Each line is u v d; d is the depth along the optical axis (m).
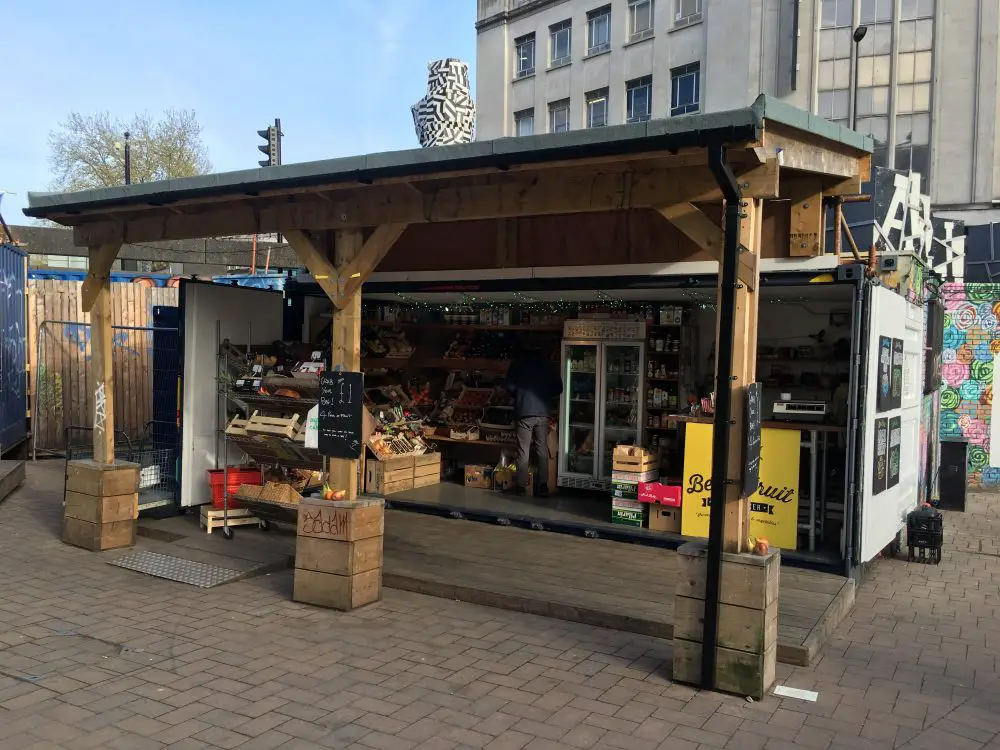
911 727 3.93
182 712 3.98
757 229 4.35
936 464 10.48
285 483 7.46
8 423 11.76
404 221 5.47
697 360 8.97
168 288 14.42
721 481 4.24
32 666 4.55
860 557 6.28
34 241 20.48
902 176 10.82
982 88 20.55
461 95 7.44
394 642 5.02
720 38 25.94
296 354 8.10
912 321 7.59
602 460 8.85
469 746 3.66
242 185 5.62
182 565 6.62
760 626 4.20
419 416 10.11
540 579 6.14
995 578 6.91
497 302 9.35
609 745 3.69
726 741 3.75
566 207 4.88
